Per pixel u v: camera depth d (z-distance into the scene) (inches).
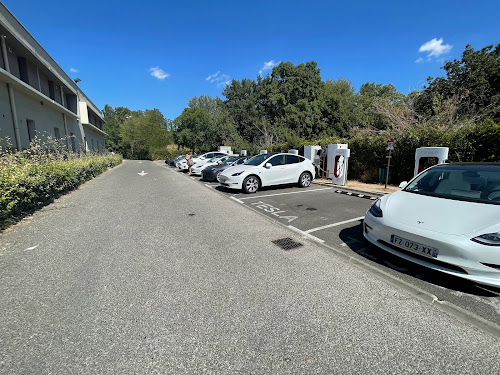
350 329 85.6
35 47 606.9
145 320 89.7
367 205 270.1
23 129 574.9
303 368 70.2
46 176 281.9
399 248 124.4
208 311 94.7
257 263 135.2
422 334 83.4
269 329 85.5
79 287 111.3
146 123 2053.4
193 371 69.1
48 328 85.7
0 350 76.0
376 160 430.0
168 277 119.9
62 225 202.5
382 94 1438.2
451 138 332.2
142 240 169.3
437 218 120.0
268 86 1672.0
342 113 1489.9
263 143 1337.4
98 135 1488.7
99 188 404.5
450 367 70.2
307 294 106.1
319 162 488.7
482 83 584.4
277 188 387.9
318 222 211.2
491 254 98.0
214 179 461.7
